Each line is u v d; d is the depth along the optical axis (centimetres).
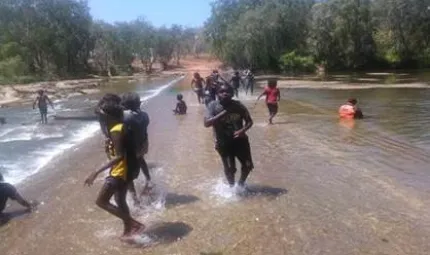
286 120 1792
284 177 962
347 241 643
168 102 2769
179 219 747
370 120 1759
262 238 663
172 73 8725
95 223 752
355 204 788
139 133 823
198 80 2573
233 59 7469
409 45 7369
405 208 762
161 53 10300
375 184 897
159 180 973
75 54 8056
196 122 1822
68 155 1329
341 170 1005
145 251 637
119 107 653
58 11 7712
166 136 1503
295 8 7294
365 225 696
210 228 706
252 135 1452
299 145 1281
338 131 1502
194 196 859
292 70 7000
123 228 723
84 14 8125
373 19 7288
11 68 5988
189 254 622
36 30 7381
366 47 7181
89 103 3397
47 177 1074
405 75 5525
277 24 7044
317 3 7306
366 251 611
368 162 1070
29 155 1400
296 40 7288
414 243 630
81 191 934
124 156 650
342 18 7038
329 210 763
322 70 7088
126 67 9625
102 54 9344
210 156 1178
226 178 884
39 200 891
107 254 635
